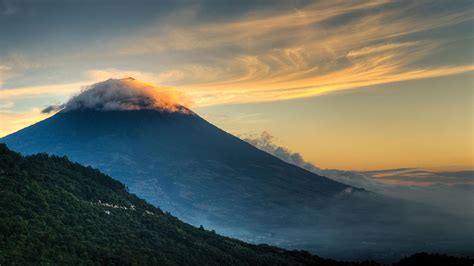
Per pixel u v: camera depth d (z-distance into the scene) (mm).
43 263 157875
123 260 179750
